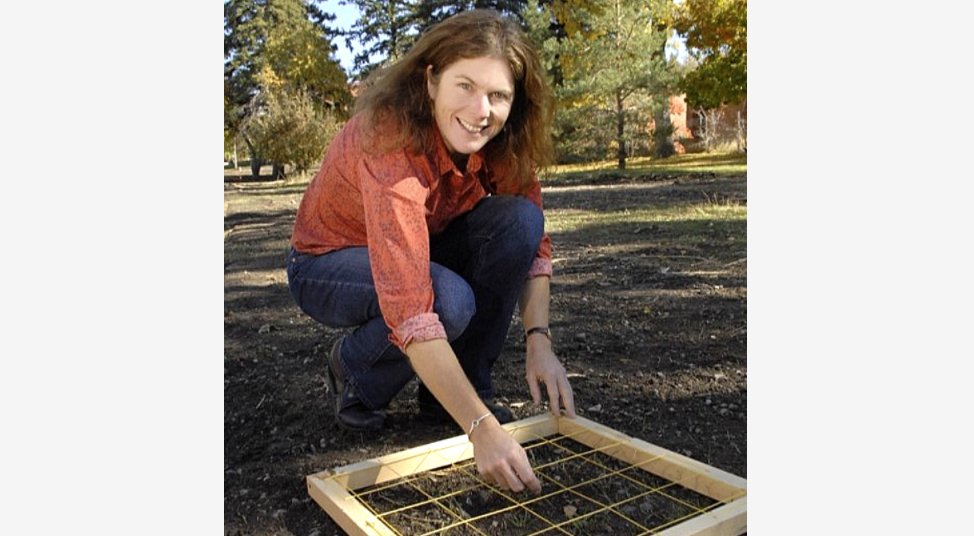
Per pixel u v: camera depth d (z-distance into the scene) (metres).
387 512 1.71
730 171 8.89
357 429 2.18
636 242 4.88
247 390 2.53
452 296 1.89
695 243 4.71
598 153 10.55
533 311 2.12
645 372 2.54
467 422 1.60
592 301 3.46
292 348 2.99
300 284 2.09
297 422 2.25
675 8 9.85
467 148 1.73
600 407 2.27
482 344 2.19
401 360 2.08
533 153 2.04
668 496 1.77
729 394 2.32
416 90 1.75
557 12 10.13
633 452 1.94
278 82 12.88
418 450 1.92
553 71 10.51
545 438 2.13
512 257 2.06
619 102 10.12
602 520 1.67
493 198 2.13
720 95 9.68
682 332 2.94
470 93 1.68
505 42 1.71
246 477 1.90
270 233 6.45
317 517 1.71
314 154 12.47
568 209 6.59
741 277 3.79
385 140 1.72
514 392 2.44
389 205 1.66
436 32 1.71
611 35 9.98
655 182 8.37
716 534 1.56
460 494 1.82
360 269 1.98
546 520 1.65
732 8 9.34
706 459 1.92
